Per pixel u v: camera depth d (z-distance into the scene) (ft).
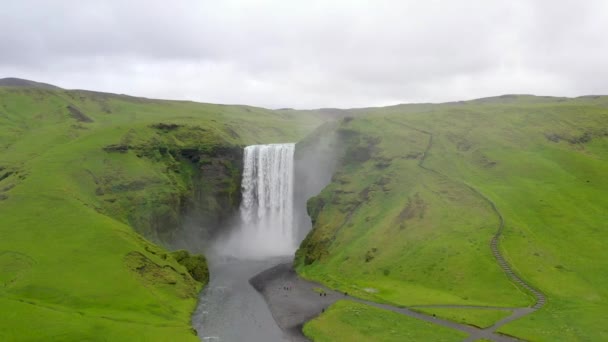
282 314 257.75
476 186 355.77
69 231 304.30
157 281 283.18
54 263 263.90
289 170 536.01
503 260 255.50
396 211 350.64
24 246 280.72
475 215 313.32
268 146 549.13
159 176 449.89
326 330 221.46
